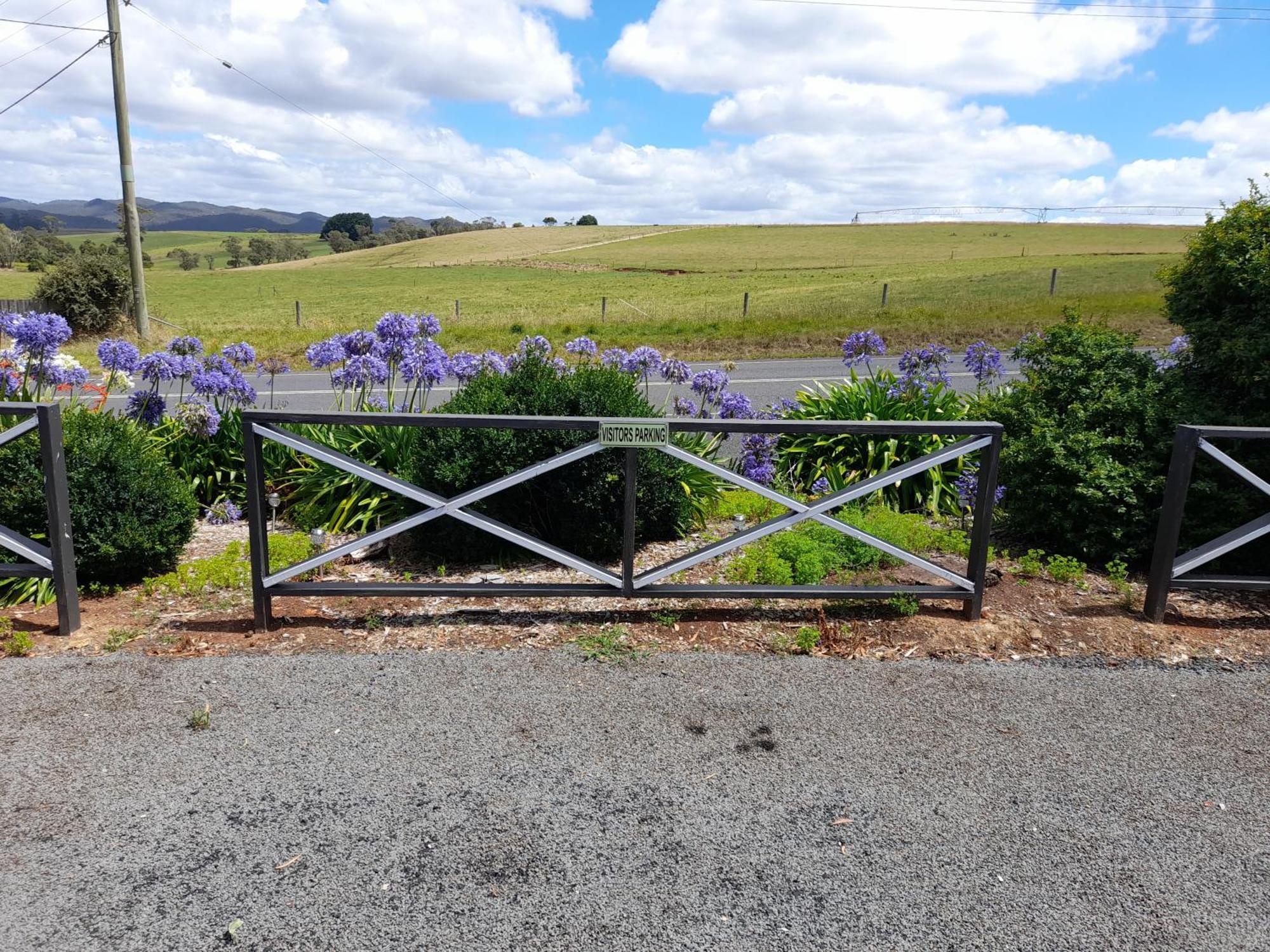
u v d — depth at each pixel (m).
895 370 18.58
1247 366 5.21
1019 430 5.88
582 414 5.44
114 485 4.98
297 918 2.42
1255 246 5.31
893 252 79.00
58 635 4.32
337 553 4.36
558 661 4.06
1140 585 5.12
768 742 3.39
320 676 3.88
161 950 2.30
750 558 5.18
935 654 4.22
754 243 93.31
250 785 3.04
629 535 4.39
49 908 2.44
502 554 5.54
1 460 4.87
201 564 5.27
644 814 2.91
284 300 53.50
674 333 26.27
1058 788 3.12
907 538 5.60
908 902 2.53
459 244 105.38
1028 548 5.77
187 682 3.81
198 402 7.16
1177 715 3.67
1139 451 5.43
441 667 3.99
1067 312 6.31
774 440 7.24
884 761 3.27
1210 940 2.41
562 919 2.43
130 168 23.66
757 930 2.40
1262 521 4.60
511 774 3.13
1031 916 2.48
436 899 2.50
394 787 3.04
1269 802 3.07
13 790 3.00
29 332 5.96
